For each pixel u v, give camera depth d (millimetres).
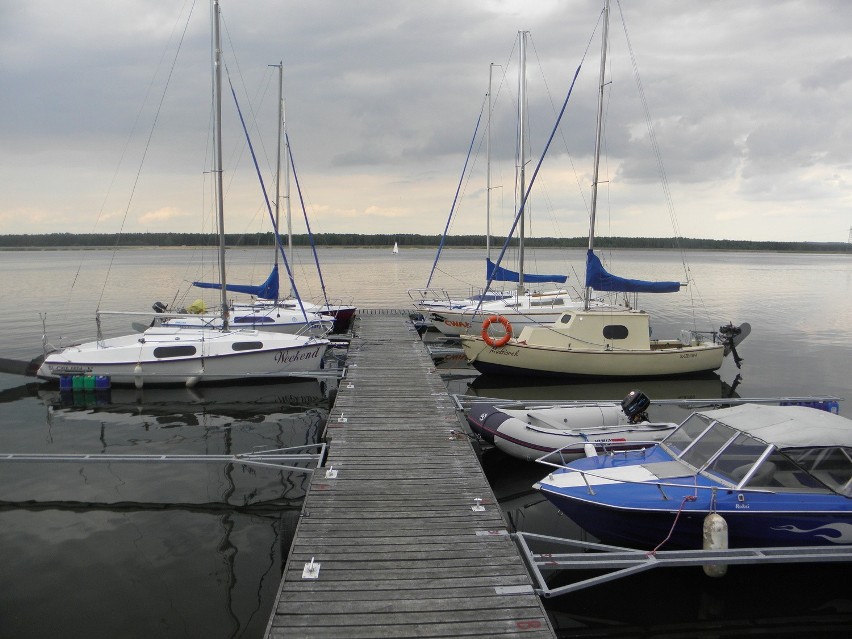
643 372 15820
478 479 7578
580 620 6023
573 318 15656
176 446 11125
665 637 5820
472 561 5609
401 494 7094
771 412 7320
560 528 8008
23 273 61406
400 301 35250
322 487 7285
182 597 6191
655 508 6492
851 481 6543
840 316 30625
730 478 6699
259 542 7363
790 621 6023
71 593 6242
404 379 13070
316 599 4973
